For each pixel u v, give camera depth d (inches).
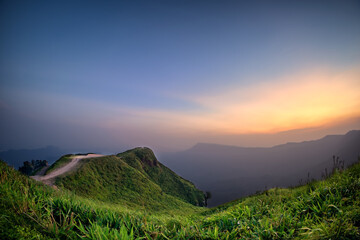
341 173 303.1
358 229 140.3
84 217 189.6
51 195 217.2
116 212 226.8
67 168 1823.3
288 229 170.7
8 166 237.3
